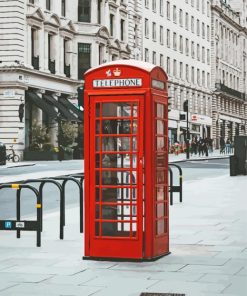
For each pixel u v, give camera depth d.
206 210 16.89
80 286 8.17
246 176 31.72
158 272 9.03
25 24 50.69
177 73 86.38
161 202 10.31
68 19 57.47
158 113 10.29
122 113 9.91
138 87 9.81
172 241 11.77
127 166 9.93
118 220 9.95
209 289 7.94
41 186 12.66
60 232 12.29
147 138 9.85
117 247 9.96
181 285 8.17
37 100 51.22
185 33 90.00
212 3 103.44
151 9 77.44
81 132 55.69
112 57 65.19
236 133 117.38
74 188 25.73
